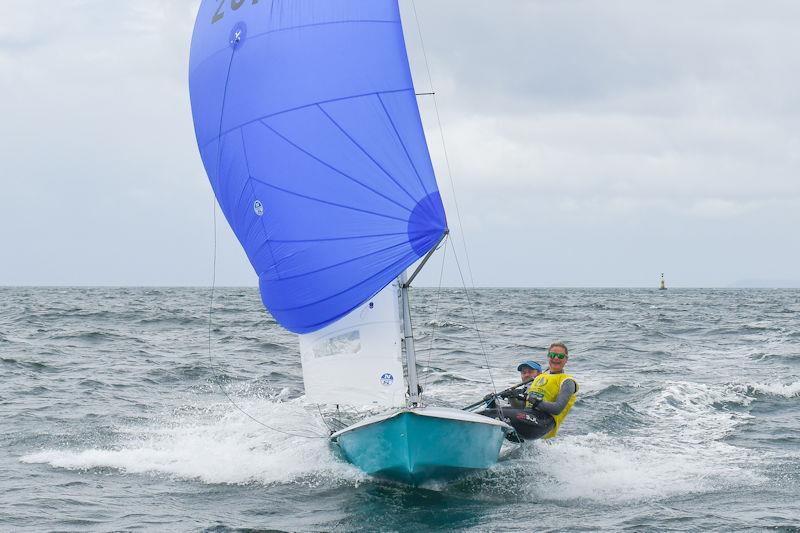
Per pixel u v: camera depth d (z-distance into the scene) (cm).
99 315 11419
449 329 9212
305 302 2602
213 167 2795
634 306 17400
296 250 2580
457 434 2456
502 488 2517
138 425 3497
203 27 2823
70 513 2230
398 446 2414
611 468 2770
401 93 2550
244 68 2656
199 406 4038
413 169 2531
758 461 2914
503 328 9531
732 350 6994
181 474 2686
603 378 5116
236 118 2670
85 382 4728
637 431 3444
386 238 2517
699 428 3528
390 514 2255
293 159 2567
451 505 2344
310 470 2709
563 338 8125
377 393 2625
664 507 2322
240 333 8562
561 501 2389
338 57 2562
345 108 2538
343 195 2531
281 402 4162
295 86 2572
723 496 2447
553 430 2898
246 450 3005
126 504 2334
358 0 2592
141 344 7175
